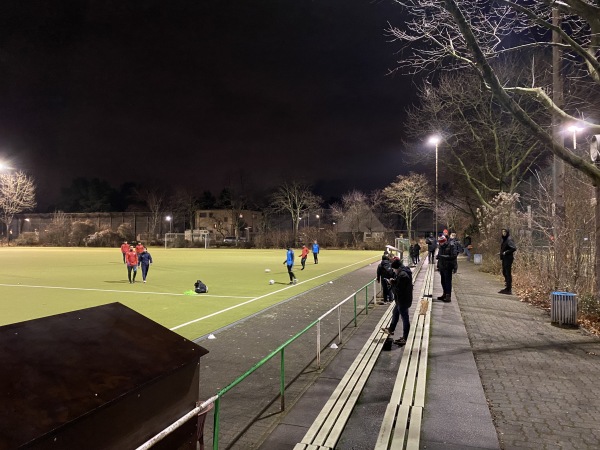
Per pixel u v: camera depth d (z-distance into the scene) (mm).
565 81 13930
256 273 24328
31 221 90000
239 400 5430
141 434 2377
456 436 4289
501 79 21438
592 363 6719
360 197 80438
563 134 12031
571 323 9164
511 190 27547
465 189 34500
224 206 90500
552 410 4984
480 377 6086
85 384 2143
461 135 29984
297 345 8086
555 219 12000
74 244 69688
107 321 2836
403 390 5434
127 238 70750
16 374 2023
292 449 4160
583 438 4305
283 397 5102
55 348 2334
